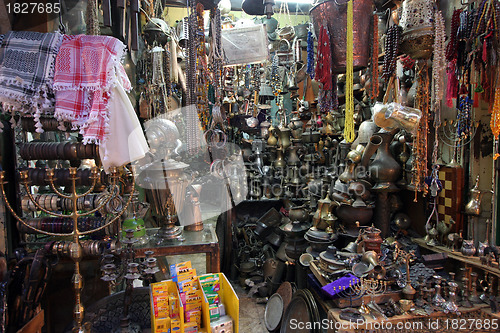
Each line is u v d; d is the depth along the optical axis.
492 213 1.79
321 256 1.99
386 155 2.13
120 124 1.24
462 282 1.71
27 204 1.55
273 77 2.59
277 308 2.37
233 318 1.47
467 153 1.89
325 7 1.58
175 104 2.53
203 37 1.93
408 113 1.60
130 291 1.49
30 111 1.30
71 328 1.47
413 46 1.53
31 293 1.37
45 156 1.39
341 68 1.62
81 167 1.80
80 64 1.19
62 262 1.69
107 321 1.56
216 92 2.09
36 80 1.16
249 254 3.04
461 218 1.92
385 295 1.68
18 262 1.44
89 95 1.20
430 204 2.08
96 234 1.71
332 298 1.70
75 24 1.83
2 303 1.24
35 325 1.39
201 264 2.38
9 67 1.15
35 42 1.18
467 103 1.68
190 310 1.48
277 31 2.59
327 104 1.81
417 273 1.75
